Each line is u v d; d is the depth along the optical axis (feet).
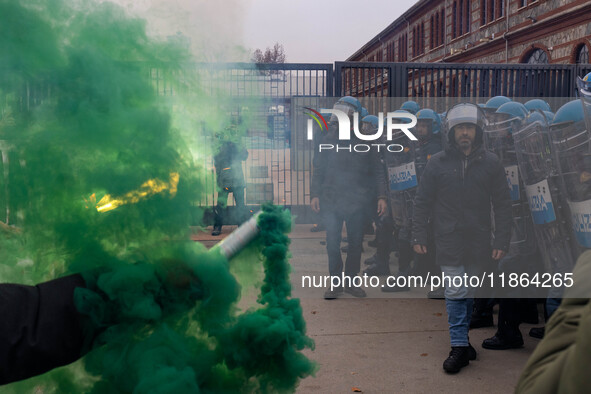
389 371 10.16
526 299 12.72
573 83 28.32
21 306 2.19
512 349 11.30
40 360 2.18
